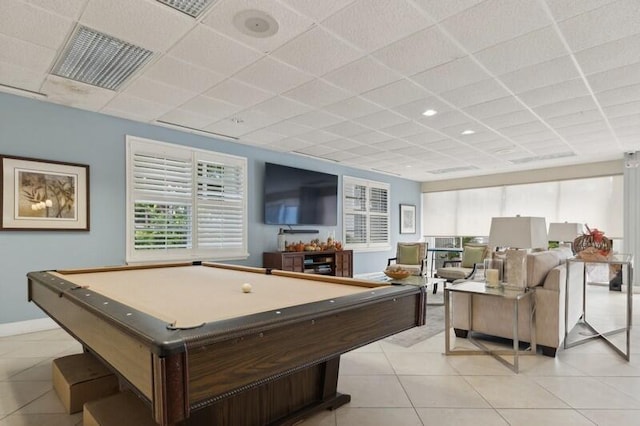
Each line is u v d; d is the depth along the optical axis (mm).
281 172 6117
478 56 2801
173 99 3742
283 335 1277
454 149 5945
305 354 1353
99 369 2281
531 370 2758
